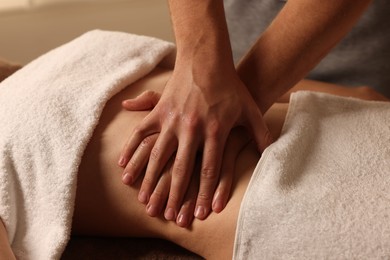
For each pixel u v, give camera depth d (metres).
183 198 0.78
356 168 0.76
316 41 0.85
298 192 0.72
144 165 0.81
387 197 0.71
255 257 0.71
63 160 0.80
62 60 0.97
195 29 0.85
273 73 0.86
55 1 1.66
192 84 0.81
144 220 0.82
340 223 0.68
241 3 1.21
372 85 1.21
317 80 1.24
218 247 0.77
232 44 1.28
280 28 0.86
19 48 1.69
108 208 0.84
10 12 1.63
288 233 0.69
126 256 0.86
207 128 0.79
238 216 0.72
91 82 0.91
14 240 0.80
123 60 0.98
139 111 0.89
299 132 0.83
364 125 0.85
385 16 1.12
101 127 0.87
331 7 0.82
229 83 0.82
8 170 0.81
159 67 1.06
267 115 0.92
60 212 0.79
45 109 0.84
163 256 0.86
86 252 0.87
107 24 1.74
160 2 1.74
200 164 0.81
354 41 1.16
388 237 0.66
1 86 0.95
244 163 0.81
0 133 0.83
